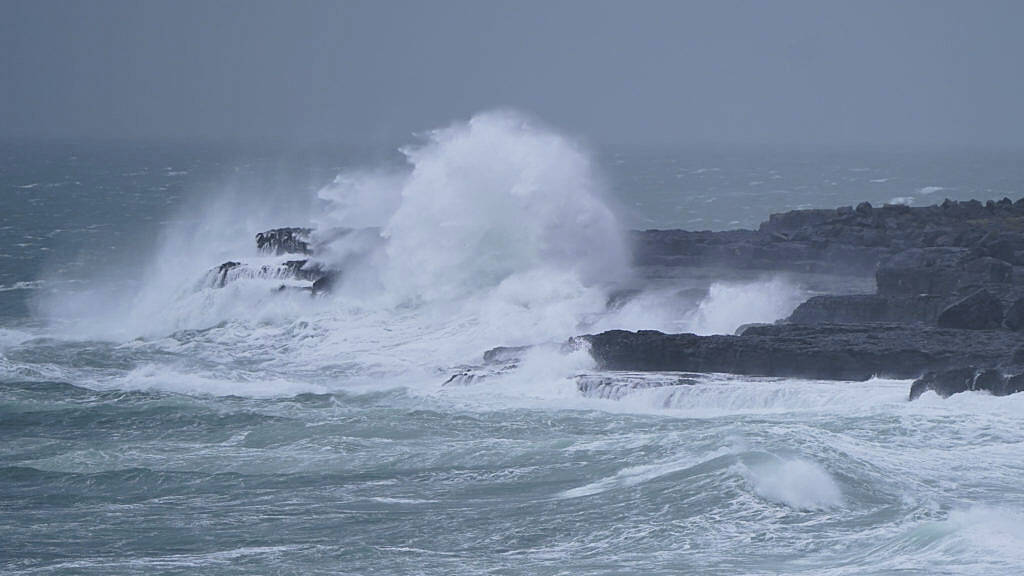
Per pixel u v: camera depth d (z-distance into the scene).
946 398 115.38
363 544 81.56
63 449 109.06
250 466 101.69
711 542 80.38
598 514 86.31
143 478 98.75
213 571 76.62
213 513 89.19
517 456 101.25
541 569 76.00
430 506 89.69
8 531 85.56
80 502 92.81
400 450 104.94
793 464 91.06
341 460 102.25
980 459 97.06
